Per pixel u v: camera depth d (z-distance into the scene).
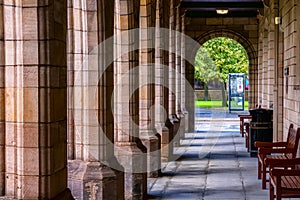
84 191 5.59
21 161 3.74
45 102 3.73
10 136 3.77
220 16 19.08
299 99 8.30
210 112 26.66
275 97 11.45
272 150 7.98
